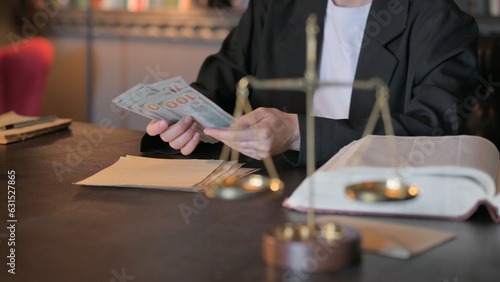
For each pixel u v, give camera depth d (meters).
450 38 1.50
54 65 3.22
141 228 0.82
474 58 1.47
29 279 0.66
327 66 1.69
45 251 0.74
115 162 1.25
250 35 1.77
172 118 1.30
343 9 1.68
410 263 0.69
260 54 1.73
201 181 1.05
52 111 3.28
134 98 1.18
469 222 0.84
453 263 0.69
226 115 1.20
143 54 3.01
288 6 1.73
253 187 0.73
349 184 0.87
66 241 0.78
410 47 1.55
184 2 2.88
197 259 0.71
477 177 0.85
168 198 0.96
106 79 3.14
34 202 0.95
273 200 0.95
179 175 1.09
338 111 1.68
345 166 0.89
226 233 0.79
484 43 1.88
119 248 0.75
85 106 3.21
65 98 3.24
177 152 1.35
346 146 1.13
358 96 1.58
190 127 1.29
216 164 1.19
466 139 1.03
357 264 0.68
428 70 1.48
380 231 0.78
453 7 1.55
